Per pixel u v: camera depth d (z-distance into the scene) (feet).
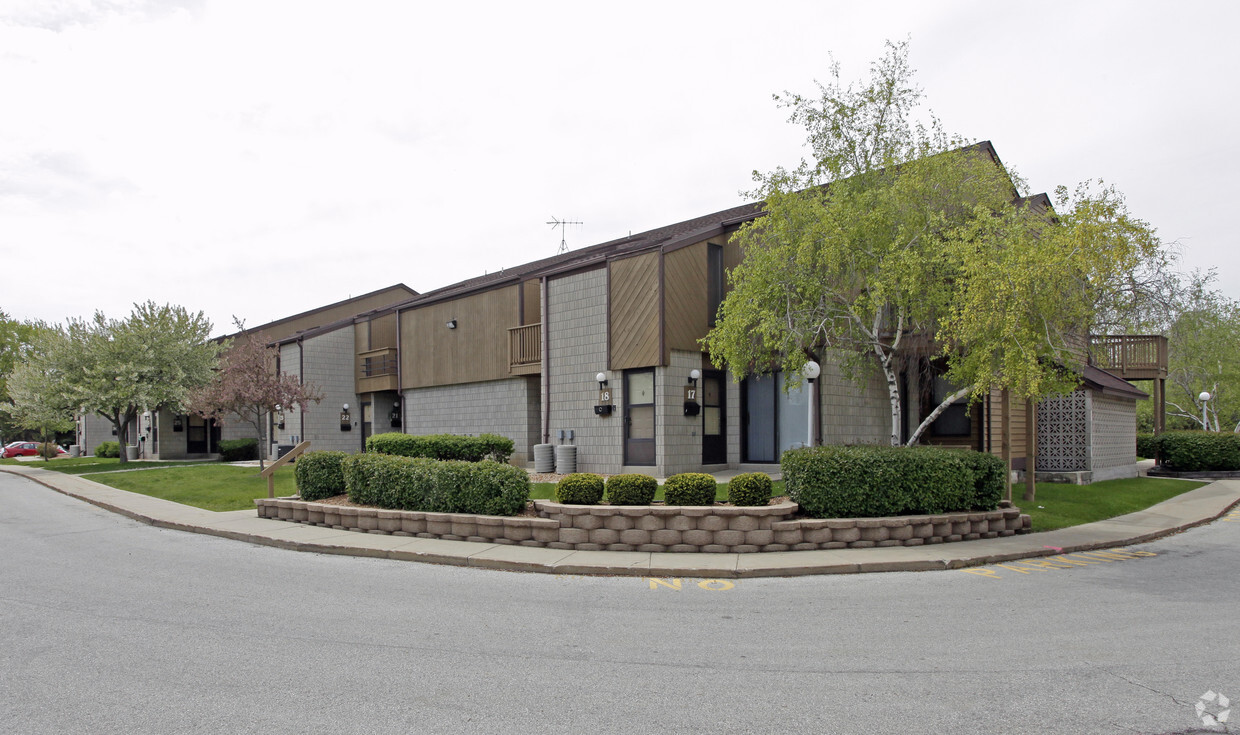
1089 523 37.37
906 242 34.27
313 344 82.74
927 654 17.01
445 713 13.55
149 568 28.40
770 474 47.73
